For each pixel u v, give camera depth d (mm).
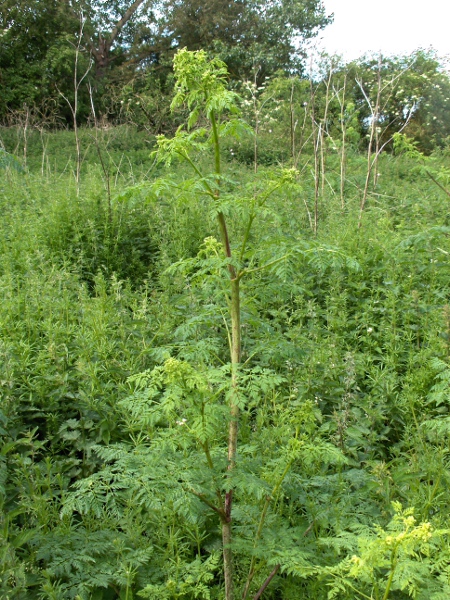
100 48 24859
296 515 2557
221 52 22859
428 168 8227
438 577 1753
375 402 3744
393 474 2744
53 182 9742
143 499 1894
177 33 26266
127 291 5219
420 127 19000
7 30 20375
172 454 2055
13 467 2922
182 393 1857
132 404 1911
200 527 2570
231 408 2195
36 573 2234
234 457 2178
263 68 23109
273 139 14578
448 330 4125
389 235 6363
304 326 4914
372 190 9656
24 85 20062
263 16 25125
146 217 6992
